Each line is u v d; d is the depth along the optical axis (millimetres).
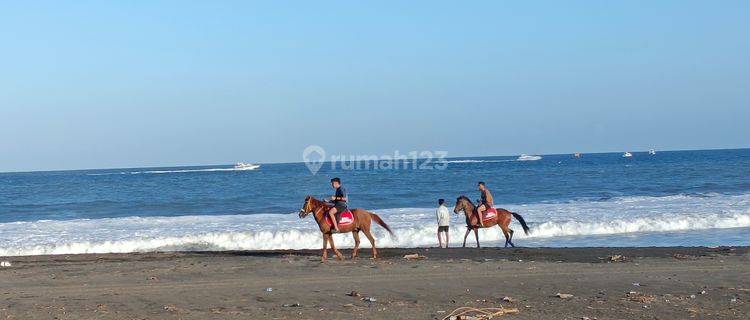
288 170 127125
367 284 15383
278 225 31766
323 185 68500
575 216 32969
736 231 29594
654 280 15305
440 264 18391
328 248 25016
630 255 20516
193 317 12047
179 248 27578
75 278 17078
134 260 21125
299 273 17281
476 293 14062
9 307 13117
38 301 13820
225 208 45500
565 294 13586
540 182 66562
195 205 47938
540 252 21734
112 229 31422
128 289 15258
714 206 36062
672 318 11500
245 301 13562
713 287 14305
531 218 32469
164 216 38938
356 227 20375
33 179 115500
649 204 38250
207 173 122062
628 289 14250
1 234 30141
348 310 12406
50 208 48750
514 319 11516
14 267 19531
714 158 141125
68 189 71938
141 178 100875
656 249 22062
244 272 17594
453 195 52656
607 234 29656
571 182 65625
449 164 142750
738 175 68688
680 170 82375
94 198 57406
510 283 15219
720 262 18266
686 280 15234
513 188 59000
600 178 71000
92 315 12312
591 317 11617
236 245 28062
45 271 18359
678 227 30922
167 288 15312
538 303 12883
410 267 17938
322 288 14961
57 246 26625
